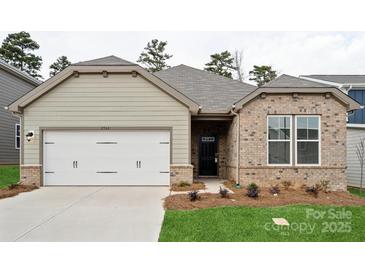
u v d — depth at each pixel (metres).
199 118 14.80
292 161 13.05
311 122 13.17
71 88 13.57
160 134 13.66
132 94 13.59
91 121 13.57
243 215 8.06
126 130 13.65
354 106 13.02
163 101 13.60
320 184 12.24
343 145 13.06
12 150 20.59
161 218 7.98
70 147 13.63
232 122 14.61
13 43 42.25
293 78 14.17
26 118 13.52
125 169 13.66
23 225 7.44
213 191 11.94
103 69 13.43
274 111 13.10
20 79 21.48
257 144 13.11
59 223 7.59
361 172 14.27
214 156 16.69
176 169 13.47
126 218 8.01
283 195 11.04
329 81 19.70
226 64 43.84
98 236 6.61
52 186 13.48
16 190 12.13
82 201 10.23
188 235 6.58
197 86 17.47
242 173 13.05
